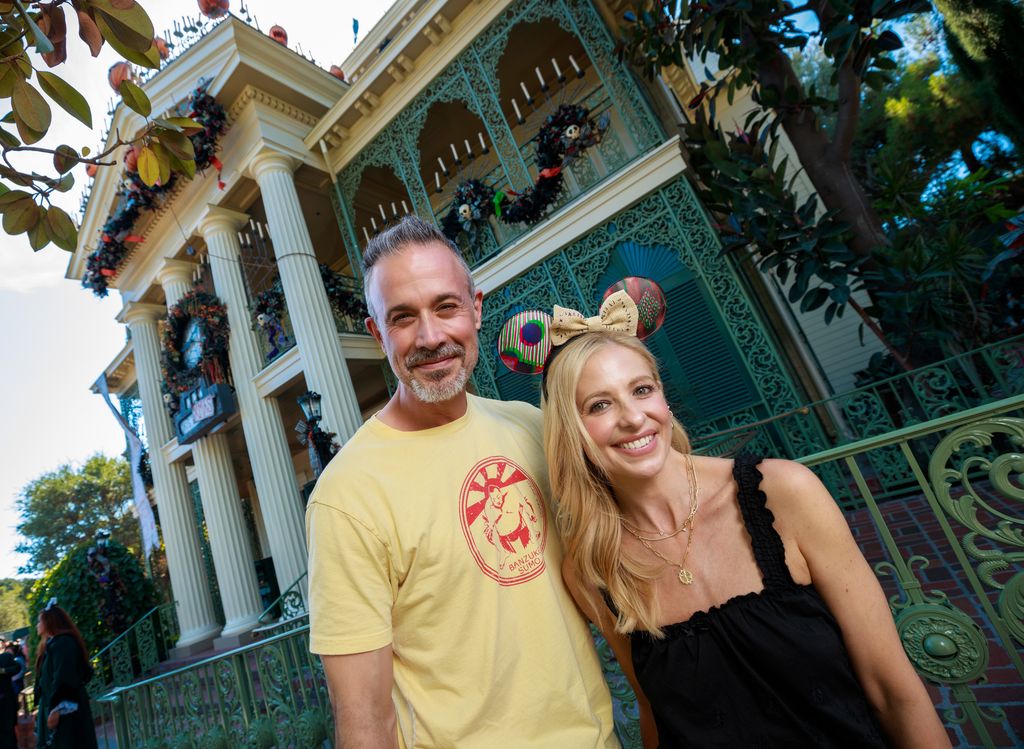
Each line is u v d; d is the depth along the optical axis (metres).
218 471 9.39
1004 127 8.68
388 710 1.14
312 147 8.59
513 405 1.79
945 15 8.49
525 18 6.72
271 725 3.06
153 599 10.03
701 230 5.50
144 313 11.86
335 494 1.26
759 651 1.09
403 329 1.32
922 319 4.61
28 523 27.61
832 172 4.69
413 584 1.23
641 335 1.60
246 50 8.05
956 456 4.44
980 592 1.47
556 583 1.39
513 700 1.20
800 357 7.06
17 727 6.46
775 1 4.38
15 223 1.39
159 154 1.54
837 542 1.11
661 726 1.27
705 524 1.25
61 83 1.24
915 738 1.07
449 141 9.87
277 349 8.65
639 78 6.64
